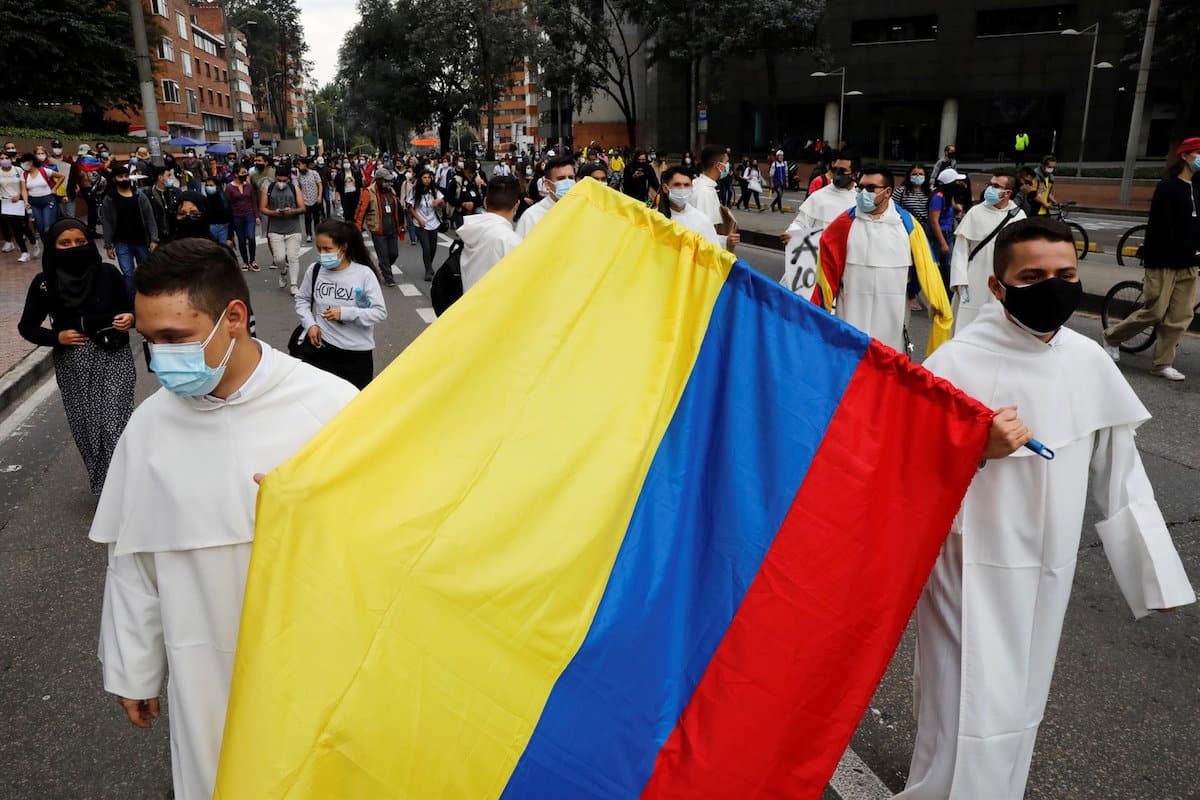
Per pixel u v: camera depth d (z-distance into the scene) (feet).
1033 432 7.47
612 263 7.01
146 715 6.84
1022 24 151.74
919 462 6.78
